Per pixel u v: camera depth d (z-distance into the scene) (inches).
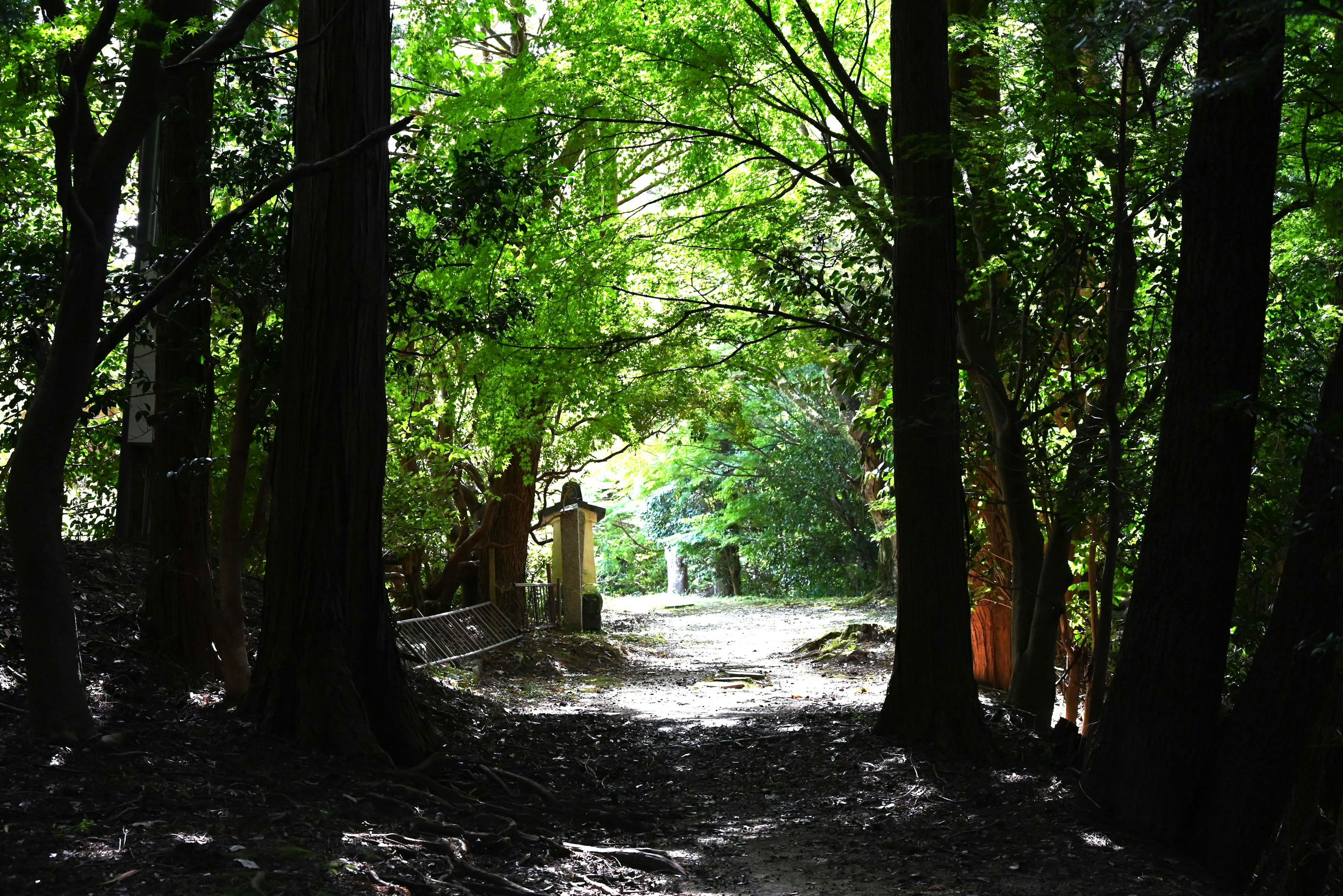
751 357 499.5
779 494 1249.4
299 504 283.1
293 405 286.8
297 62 297.3
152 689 280.5
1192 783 264.7
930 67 349.4
